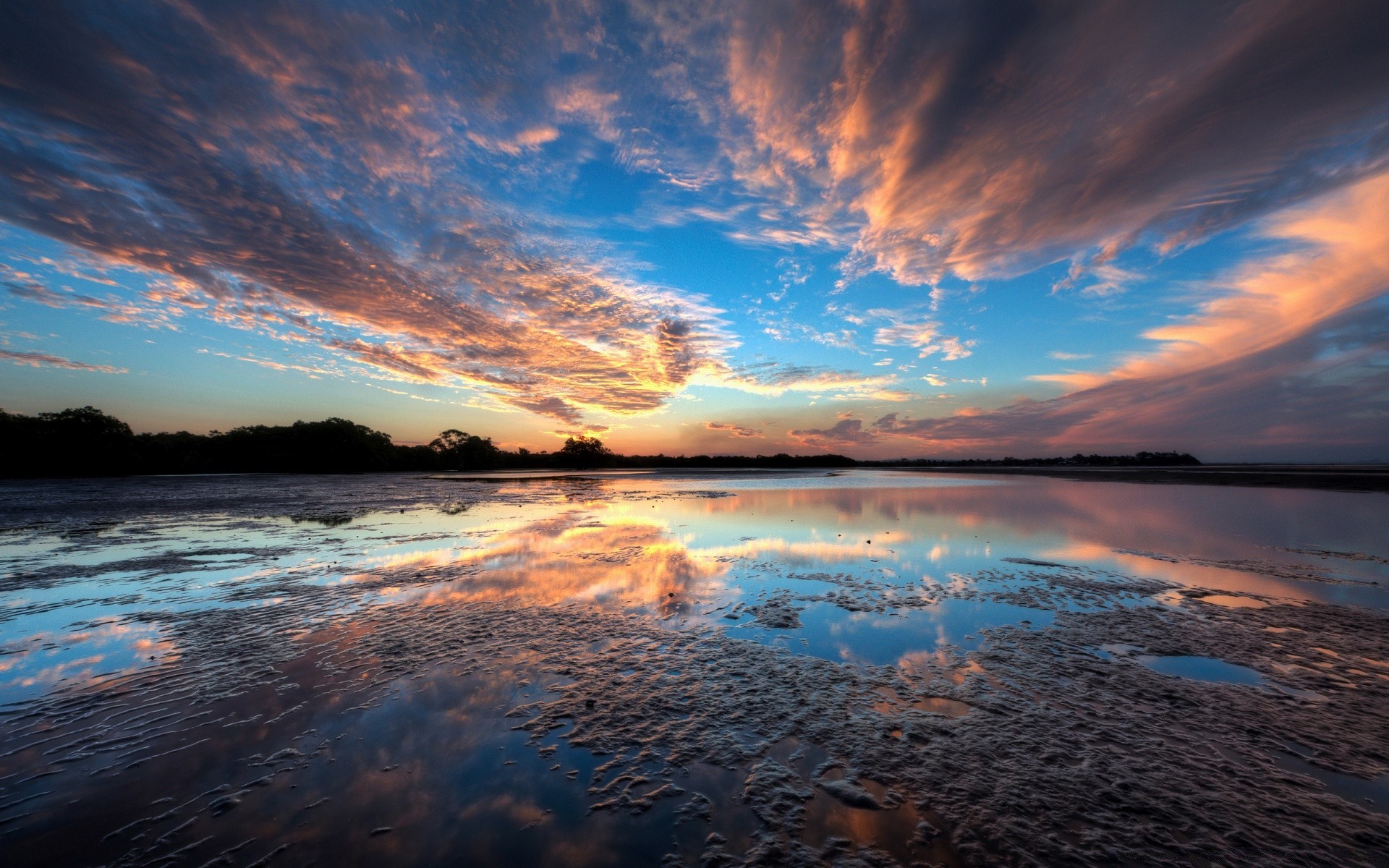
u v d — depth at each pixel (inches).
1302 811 116.3
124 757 135.9
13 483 1277.1
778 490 1139.9
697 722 155.4
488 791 123.5
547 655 205.2
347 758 136.3
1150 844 107.0
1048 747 142.2
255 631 229.9
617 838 108.7
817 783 127.2
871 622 245.8
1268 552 398.6
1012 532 503.2
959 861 103.0
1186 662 198.8
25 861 100.7
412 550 419.5
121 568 351.3
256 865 100.4
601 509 737.6
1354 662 197.5
